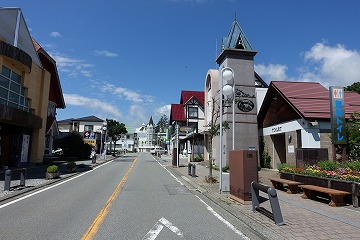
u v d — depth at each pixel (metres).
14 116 20.09
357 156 15.27
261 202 9.79
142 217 7.75
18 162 23.31
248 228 6.80
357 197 8.91
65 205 9.22
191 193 12.27
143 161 38.84
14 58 20.14
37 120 24.48
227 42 26.14
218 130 15.56
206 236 6.14
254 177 9.50
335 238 5.80
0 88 20.09
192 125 55.59
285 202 9.83
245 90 25.05
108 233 6.19
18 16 22.11
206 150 33.34
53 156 39.03
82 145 40.81
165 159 45.72
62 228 6.53
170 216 7.95
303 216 7.71
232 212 8.30
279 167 14.38
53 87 33.97
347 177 9.62
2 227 6.59
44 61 30.31
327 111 17.94
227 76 12.34
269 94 23.45
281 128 21.52
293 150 19.61
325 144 17.64
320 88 21.97
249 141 24.36
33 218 7.47
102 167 26.62
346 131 14.55
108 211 8.39
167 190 12.98
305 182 11.53
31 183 14.16
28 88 23.88
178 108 60.19
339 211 8.35
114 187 13.56
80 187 13.42
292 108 20.00
